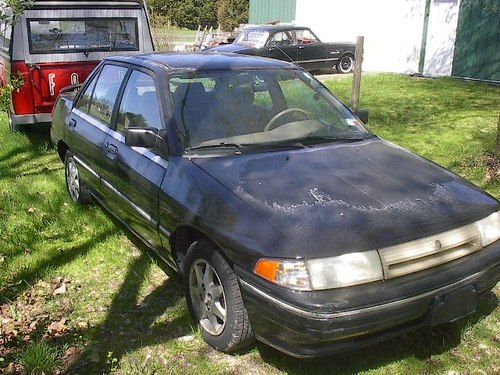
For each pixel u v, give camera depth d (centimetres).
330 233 290
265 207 311
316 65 1666
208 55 479
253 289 294
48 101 796
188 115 397
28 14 765
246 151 379
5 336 359
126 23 862
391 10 1666
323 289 278
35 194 606
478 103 1138
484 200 343
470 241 316
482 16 1438
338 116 443
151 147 388
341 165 361
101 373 325
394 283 288
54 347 346
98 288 422
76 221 538
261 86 435
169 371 325
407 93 1270
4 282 429
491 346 345
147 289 419
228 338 323
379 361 329
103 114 492
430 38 1582
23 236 500
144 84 438
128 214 438
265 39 1574
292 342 287
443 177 362
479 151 751
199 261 341
